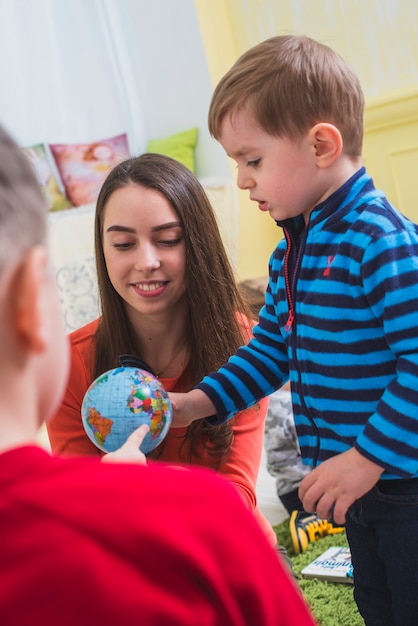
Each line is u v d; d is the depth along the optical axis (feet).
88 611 1.77
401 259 4.17
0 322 1.86
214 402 4.79
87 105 14.48
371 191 4.47
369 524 4.53
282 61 4.42
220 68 14.10
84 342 5.46
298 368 4.57
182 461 5.32
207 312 5.24
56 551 1.80
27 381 1.93
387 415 4.06
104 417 4.10
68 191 13.84
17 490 1.86
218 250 5.33
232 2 13.94
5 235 1.83
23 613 1.77
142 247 4.99
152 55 14.37
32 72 13.93
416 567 4.40
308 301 4.45
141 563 1.83
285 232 4.65
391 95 12.76
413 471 4.09
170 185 5.08
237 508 2.01
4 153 1.89
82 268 12.40
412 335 4.08
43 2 13.98
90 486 1.89
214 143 14.14
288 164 4.46
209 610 1.86
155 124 14.70
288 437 8.12
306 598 6.66
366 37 12.96
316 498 4.22
